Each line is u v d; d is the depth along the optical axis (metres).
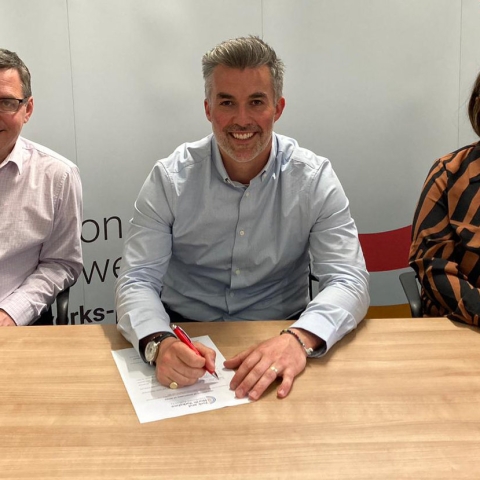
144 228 1.52
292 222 1.54
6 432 0.93
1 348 1.25
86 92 2.36
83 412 1.00
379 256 2.59
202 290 1.67
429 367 1.15
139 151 2.43
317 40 2.35
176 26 2.32
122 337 1.31
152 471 0.83
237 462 0.85
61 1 2.27
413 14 2.34
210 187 1.52
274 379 1.09
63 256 1.88
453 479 0.81
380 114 2.44
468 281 1.50
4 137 1.75
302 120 2.43
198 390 1.08
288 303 1.69
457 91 2.43
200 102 2.40
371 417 0.97
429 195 1.58
